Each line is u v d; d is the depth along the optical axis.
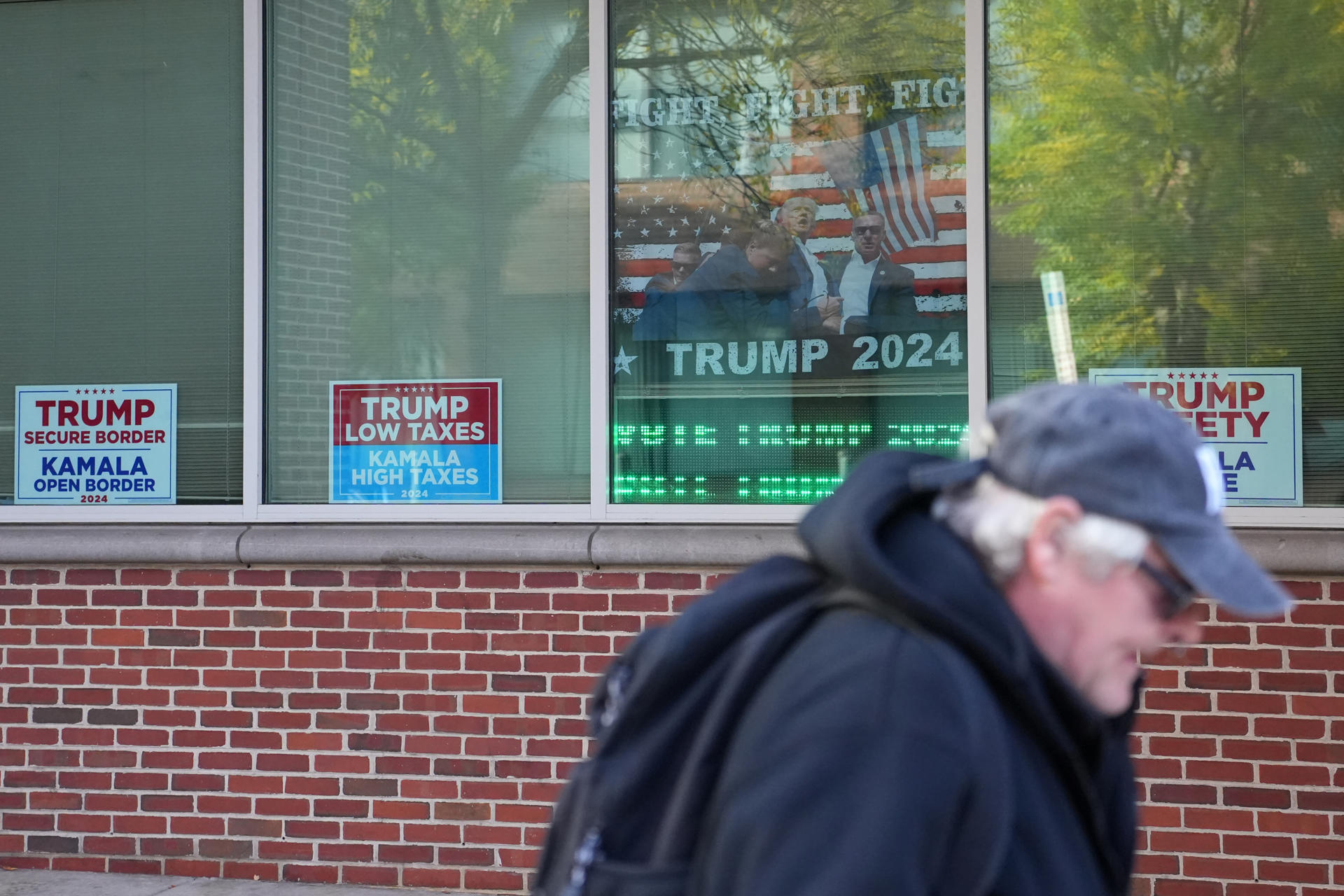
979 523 1.49
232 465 5.96
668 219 5.71
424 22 5.93
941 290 5.50
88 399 6.07
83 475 6.06
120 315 6.06
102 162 6.10
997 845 1.31
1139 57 5.38
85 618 5.84
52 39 6.15
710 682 1.51
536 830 5.49
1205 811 5.06
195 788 5.74
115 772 5.80
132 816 5.79
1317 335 5.21
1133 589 1.47
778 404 5.61
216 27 6.05
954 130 5.50
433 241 5.89
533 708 5.51
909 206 5.52
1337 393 5.20
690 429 5.66
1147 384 5.33
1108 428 1.46
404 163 5.92
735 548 5.32
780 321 5.62
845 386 5.56
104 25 6.11
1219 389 5.28
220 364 5.99
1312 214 5.23
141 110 6.08
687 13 5.73
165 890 5.57
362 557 5.58
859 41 5.58
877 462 1.56
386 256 5.91
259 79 5.97
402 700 5.60
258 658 5.71
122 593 5.82
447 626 5.57
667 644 1.54
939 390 5.49
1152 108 5.36
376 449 5.88
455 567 5.58
